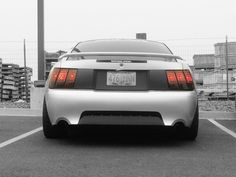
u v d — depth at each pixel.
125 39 5.73
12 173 3.61
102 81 4.71
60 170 3.72
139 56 4.76
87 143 5.02
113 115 4.62
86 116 4.64
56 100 4.69
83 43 5.63
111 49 5.32
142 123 4.63
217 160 4.17
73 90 4.69
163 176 3.54
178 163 4.02
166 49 5.45
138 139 5.32
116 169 3.77
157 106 4.61
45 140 5.22
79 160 4.12
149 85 4.69
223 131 6.19
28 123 6.97
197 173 3.65
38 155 4.34
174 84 4.71
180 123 4.86
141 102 4.59
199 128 6.53
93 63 4.75
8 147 4.78
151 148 4.76
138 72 4.73
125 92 4.63
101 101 4.59
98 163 3.99
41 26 10.11
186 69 4.84
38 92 9.45
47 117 5.07
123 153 4.47
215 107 12.57
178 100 4.65
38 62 10.13
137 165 3.93
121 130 6.00
